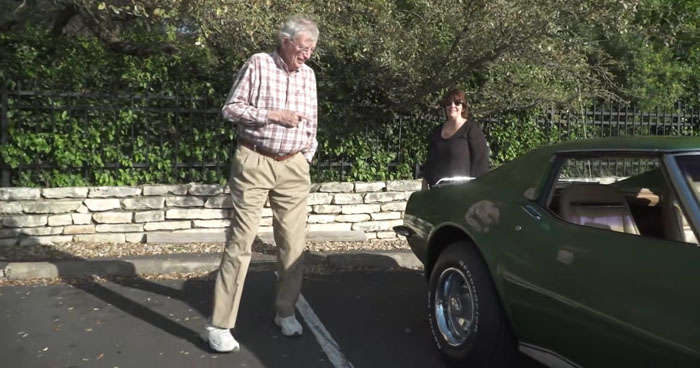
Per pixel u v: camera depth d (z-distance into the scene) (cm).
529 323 323
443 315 387
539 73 738
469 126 502
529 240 328
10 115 604
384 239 723
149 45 686
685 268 253
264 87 378
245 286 530
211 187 668
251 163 380
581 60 686
